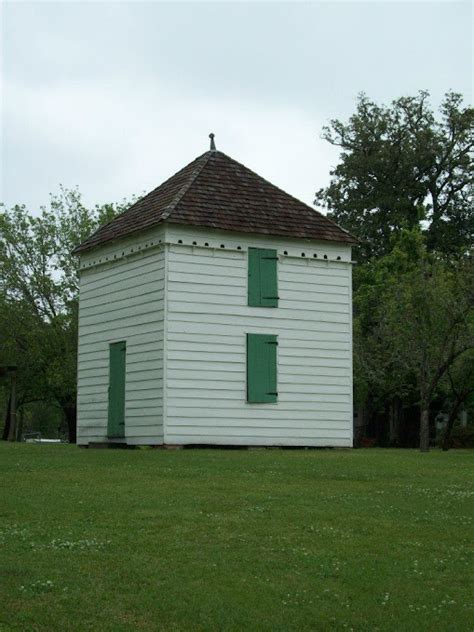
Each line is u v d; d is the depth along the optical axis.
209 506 13.73
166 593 9.62
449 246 60.56
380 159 60.34
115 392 28.42
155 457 21.16
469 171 60.00
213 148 30.05
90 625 8.75
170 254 26.56
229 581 10.08
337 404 28.58
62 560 10.57
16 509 13.22
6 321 49.91
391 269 47.06
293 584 10.09
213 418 26.69
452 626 9.11
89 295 30.23
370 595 9.88
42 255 50.41
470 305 29.95
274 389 27.58
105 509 13.34
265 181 29.56
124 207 51.56
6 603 9.16
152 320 26.89
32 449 25.28
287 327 28.00
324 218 29.28
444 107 61.28
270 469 18.59
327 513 13.48
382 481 17.19
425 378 30.61
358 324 44.41
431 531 12.62
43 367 50.44
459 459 23.12
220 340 26.98
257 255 27.75
